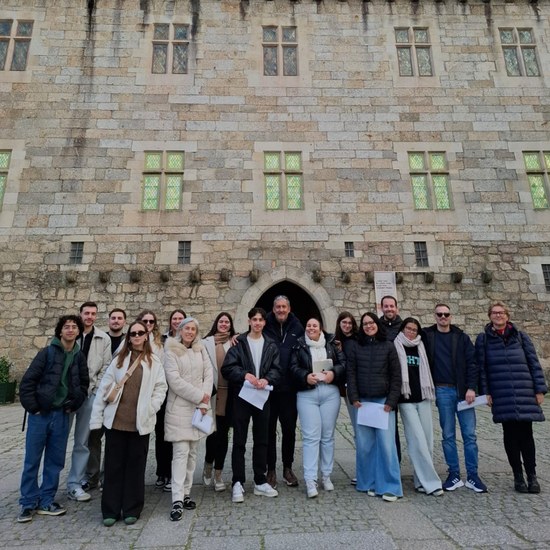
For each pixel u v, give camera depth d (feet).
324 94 36.14
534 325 32.12
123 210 32.81
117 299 31.27
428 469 12.67
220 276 31.78
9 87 34.47
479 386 13.33
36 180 32.86
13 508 11.71
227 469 15.37
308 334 13.74
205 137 34.60
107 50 35.96
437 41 37.93
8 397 28.99
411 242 33.35
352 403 13.08
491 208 34.22
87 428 12.87
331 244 32.99
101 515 11.25
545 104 36.68
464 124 35.99
